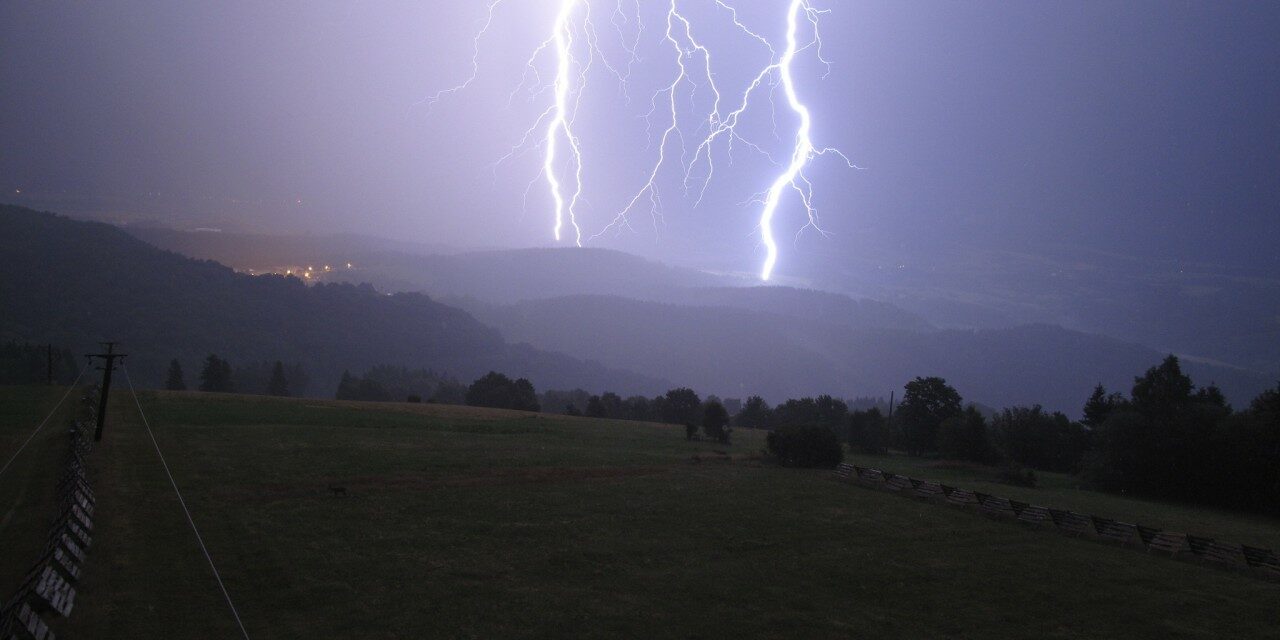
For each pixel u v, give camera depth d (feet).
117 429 99.96
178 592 43.42
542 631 41.73
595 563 55.52
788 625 45.24
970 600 52.70
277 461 86.84
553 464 101.30
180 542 52.70
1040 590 56.08
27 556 47.06
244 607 42.04
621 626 43.21
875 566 59.72
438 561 53.16
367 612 42.55
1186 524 97.66
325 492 73.00
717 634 43.01
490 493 78.43
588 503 76.48
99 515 57.82
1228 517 112.16
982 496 86.33
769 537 67.00
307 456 91.66
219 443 96.17
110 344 91.35
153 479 72.02
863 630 45.29
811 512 79.36
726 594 50.31
